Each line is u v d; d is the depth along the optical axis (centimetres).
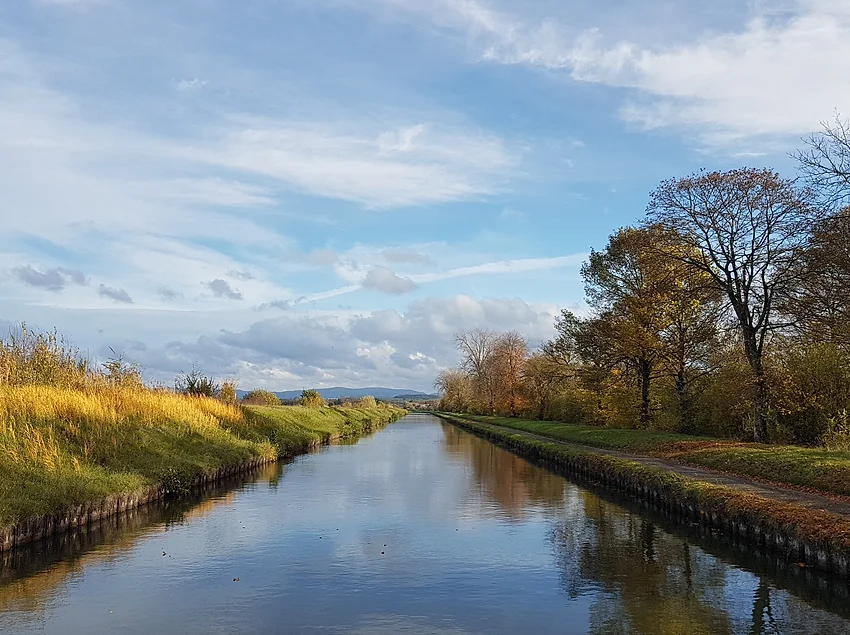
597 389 4081
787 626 958
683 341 3325
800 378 2586
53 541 1453
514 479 2688
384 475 2758
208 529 1623
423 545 1477
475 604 1067
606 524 1731
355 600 1085
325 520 1755
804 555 1210
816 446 2447
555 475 2839
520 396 7894
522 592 1130
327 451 3931
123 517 1750
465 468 3095
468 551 1423
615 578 1217
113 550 1403
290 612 1024
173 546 1445
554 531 1636
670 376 3738
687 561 1341
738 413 2983
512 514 1873
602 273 3916
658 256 2967
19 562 1304
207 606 1051
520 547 1462
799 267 2444
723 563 1323
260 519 1755
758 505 1422
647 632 938
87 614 1009
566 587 1160
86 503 1584
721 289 2795
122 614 1009
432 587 1161
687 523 1738
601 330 3716
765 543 1350
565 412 5781
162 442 2338
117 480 1783
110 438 2047
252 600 1082
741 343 3145
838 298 2066
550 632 939
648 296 3344
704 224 2812
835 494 1549
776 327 2617
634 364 3800
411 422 9706
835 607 1044
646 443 3005
